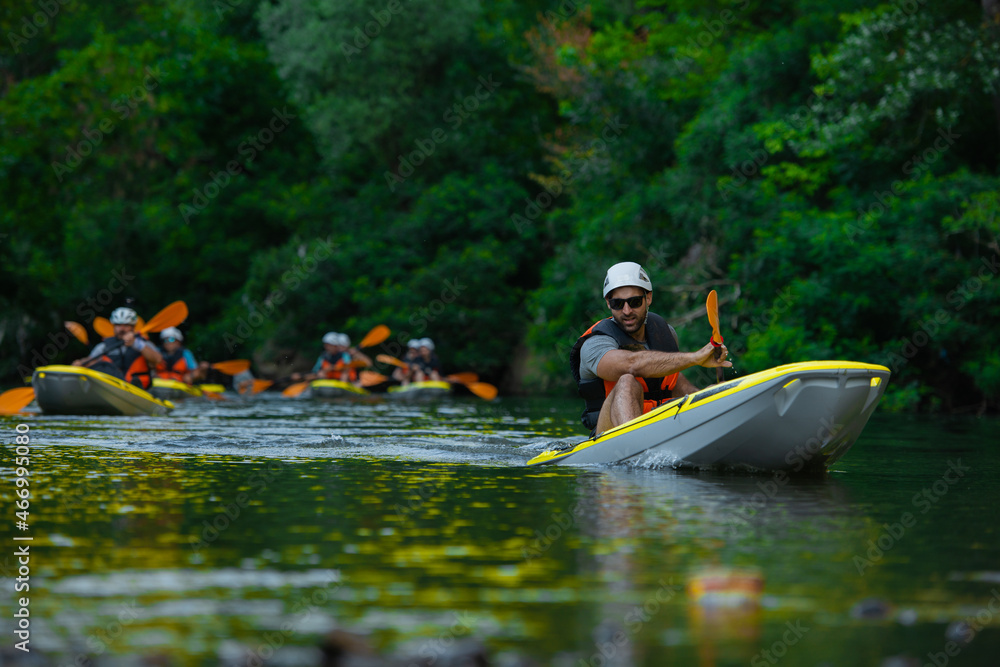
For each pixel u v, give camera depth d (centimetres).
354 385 3900
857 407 995
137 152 5681
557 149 4650
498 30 6088
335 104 5934
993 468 1119
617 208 3578
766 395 984
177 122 5616
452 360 5000
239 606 471
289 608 468
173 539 634
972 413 2772
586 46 4381
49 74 5441
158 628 437
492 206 5259
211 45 5797
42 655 397
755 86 3234
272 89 5925
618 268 1124
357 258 5184
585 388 1161
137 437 1455
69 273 5231
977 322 2738
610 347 1118
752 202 3136
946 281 2711
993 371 2578
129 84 4931
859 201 2945
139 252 5462
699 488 901
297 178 5891
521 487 898
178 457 1168
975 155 3094
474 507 773
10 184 4569
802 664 391
